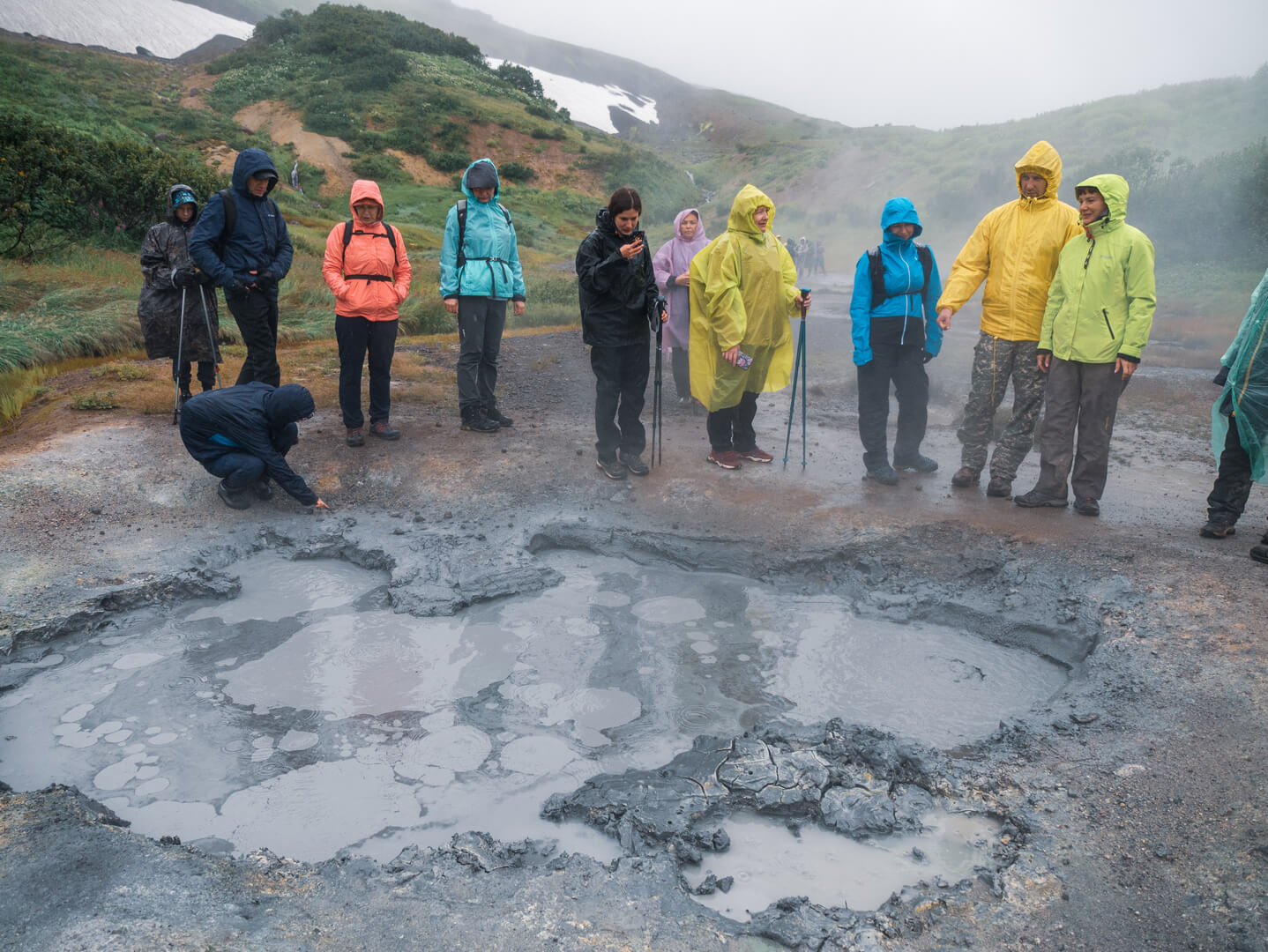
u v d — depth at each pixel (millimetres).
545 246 43125
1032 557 4289
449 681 3430
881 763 2854
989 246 5062
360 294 5797
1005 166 44312
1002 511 4934
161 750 2955
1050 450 4883
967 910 2180
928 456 6285
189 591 4137
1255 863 2262
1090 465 4840
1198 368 10680
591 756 2953
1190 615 3621
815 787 2734
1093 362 4656
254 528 4840
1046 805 2588
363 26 82875
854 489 5363
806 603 4164
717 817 2641
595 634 3834
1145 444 6781
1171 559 4152
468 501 5211
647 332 5352
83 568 4211
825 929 2117
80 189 14664
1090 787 2656
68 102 48500
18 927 2045
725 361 5312
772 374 5711
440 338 11680
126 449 5727
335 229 5863
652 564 4617
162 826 2574
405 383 8234
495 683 3422
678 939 2082
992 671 3557
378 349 6027
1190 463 6219
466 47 89000
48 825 2453
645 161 69875
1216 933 2051
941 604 4023
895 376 5477
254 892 2215
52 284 11164
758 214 5188
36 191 14086
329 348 9852
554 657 3631
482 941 2053
